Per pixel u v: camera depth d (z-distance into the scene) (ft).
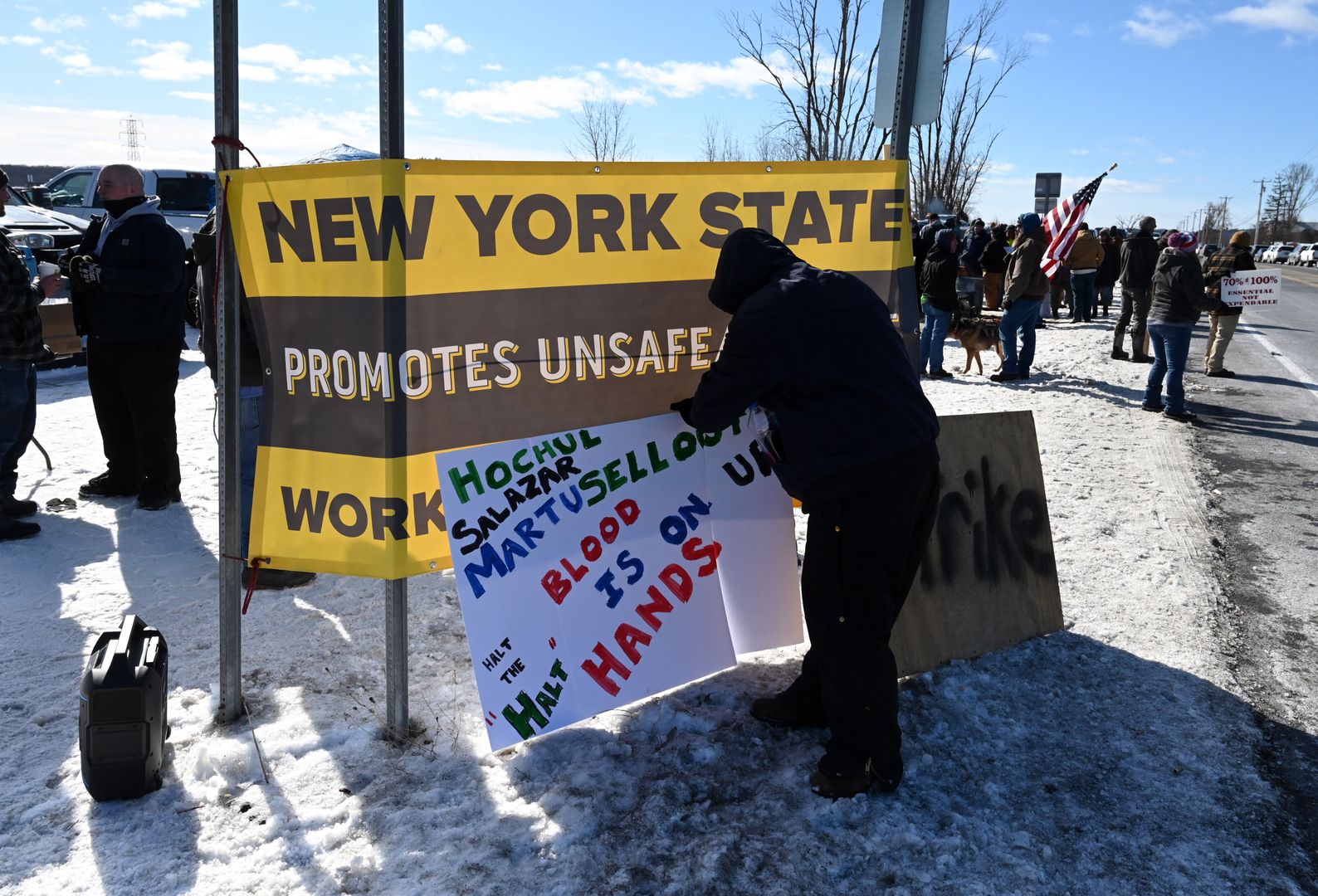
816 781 9.25
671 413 10.86
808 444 8.68
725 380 8.89
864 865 8.27
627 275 10.42
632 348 10.59
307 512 9.95
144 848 8.42
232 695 10.54
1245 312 74.79
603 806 9.06
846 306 8.84
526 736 9.76
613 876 8.07
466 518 9.60
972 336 36.47
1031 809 9.17
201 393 29.27
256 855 8.33
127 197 16.94
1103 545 16.72
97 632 13.08
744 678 11.73
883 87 11.76
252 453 14.01
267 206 9.46
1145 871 8.32
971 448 12.68
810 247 11.41
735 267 9.28
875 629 9.07
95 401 18.47
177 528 17.28
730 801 9.20
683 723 10.57
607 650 10.29
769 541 11.45
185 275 18.16
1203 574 15.52
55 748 10.14
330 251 9.29
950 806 9.16
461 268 9.54
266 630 13.12
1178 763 10.02
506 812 8.97
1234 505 19.74
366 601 14.15
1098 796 9.41
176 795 9.20
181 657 12.23
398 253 9.08
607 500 10.43
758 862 8.27
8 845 8.46
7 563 15.44
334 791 9.29
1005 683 11.63
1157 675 11.93
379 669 11.92
